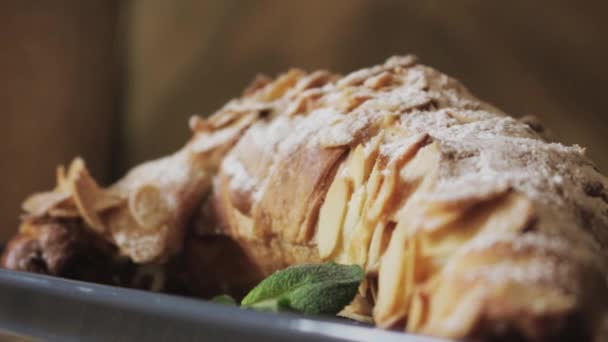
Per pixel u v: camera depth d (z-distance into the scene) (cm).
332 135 31
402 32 56
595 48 50
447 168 27
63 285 28
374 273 28
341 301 27
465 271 24
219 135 37
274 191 32
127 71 65
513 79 53
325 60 58
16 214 55
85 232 38
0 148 54
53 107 58
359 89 33
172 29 63
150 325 26
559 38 51
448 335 23
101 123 63
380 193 28
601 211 27
